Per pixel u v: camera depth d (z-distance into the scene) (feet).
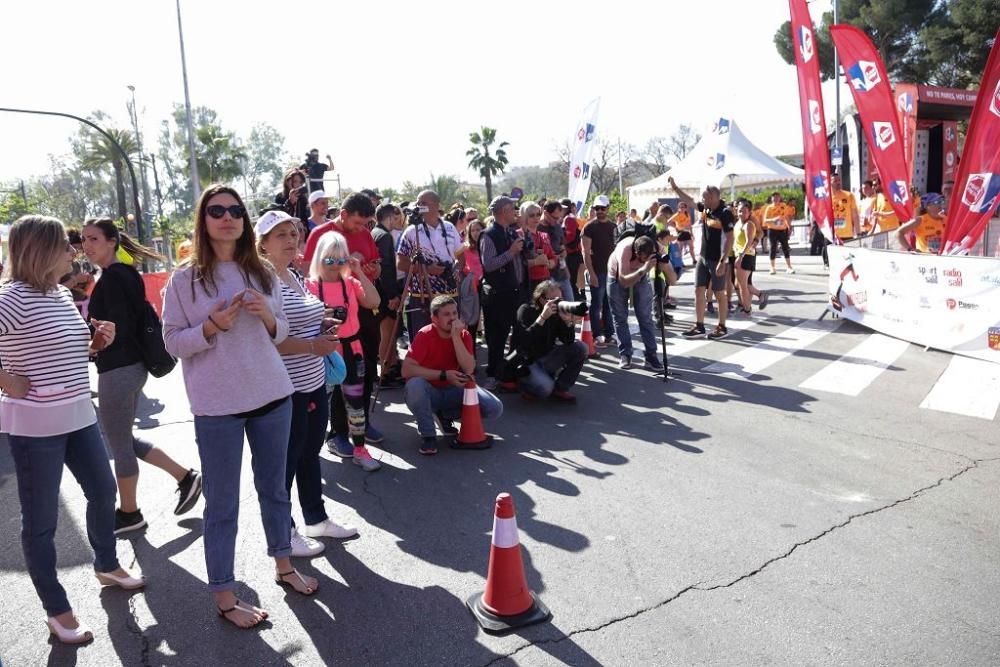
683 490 15.08
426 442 17.65
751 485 15.28
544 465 16.79
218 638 10.16
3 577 12.25
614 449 17.79
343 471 16.65
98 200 251.60
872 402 21.01
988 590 11.00
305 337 11.94
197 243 9.63
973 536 12.78
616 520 13.70
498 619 10.34
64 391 9.96
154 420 21.76
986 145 27.20
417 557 12.46
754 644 9.74
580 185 40.65
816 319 34.22
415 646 9.87
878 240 36.14
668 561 12.07
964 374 23.17
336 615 10.68
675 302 40.57
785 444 17.80
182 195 275.59
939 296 26.22
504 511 10.41
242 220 9.66
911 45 119.96
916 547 12.41
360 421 16.65
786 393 22.35
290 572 11.40
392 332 24.30
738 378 24.41
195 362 9.75
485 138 169.58
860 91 35.55
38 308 9.75
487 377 25.11
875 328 30.32
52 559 10.10
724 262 30.27
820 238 66.39
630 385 24.07
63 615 10.15
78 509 15.15
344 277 15.94
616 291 25.98
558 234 29.22
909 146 59.06
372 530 13.57
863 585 11.20
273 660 9.63
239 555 12.62
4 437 21.25
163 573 12.13
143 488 16.10
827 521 13.47
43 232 9.75
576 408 21.61
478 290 25.45
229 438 9.93
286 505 11.26
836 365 25.41
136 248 13.28
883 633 9.94
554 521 13.73
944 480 15.29
